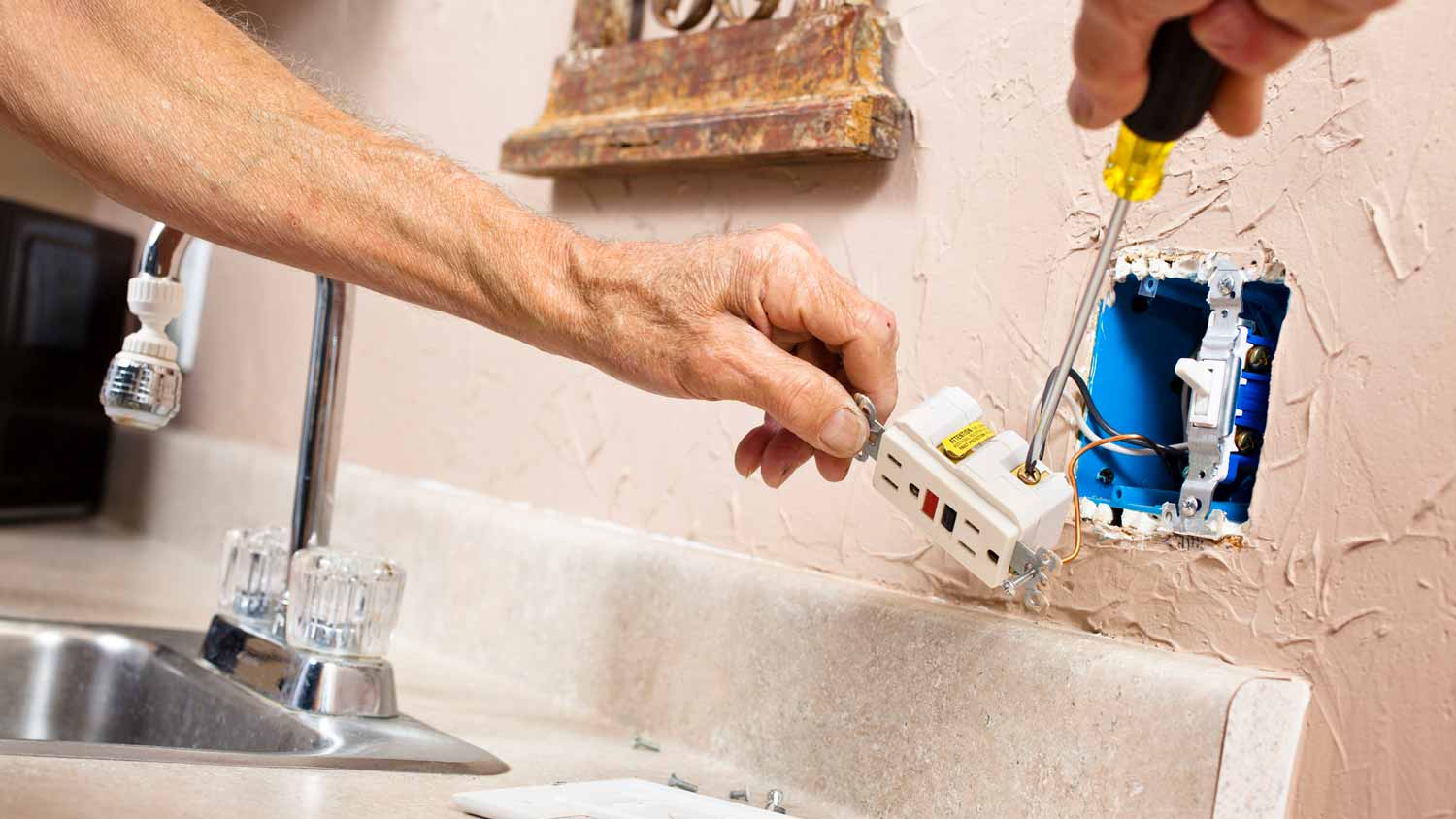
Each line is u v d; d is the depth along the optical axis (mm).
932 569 698
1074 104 406
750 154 777
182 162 564
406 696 859
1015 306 670
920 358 716
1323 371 546
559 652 903
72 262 1536
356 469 1203
